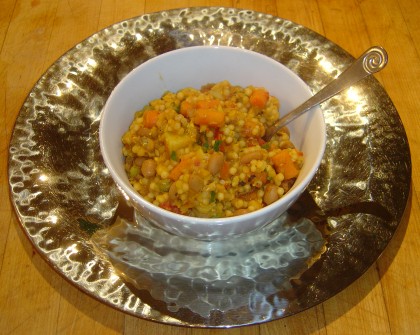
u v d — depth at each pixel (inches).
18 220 11.9
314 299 10.9
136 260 11.6
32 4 18.9
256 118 13.0
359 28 18.1
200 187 11.2
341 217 12.4
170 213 10.1
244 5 18.7
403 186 12.9
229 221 10.0
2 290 12.1
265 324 11.6
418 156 14.7
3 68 16.9
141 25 16.3
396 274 12.4
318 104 12.1
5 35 17.8
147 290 11.0
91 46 15.7
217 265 11.6
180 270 11.4
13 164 12.9
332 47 16.0
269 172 11.8
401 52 17.4
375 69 11.4
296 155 11.9
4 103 15.9
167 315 10.5
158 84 13.5
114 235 12.0
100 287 10.9
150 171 11.7
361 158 13.6
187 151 11.8
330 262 11.6
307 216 12.5
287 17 18.4
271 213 10.4
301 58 15.8
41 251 11.4
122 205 12.6
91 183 13.0
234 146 12.1
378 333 11.5
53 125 13.9
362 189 13.0
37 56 17.2
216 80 14.1
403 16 18.6
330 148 13.9
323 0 19.1
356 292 12.1
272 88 13.5
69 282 11.0
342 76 11.9
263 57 13.1
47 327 11.5
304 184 10.5
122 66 15.4
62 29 18.0
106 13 18.6
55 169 13.0
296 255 11.8
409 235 13.0
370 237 12.0
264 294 11.0
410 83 16.5
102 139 11.0
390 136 13.9
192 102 12.6
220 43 16.1
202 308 10.7
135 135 12.3
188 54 13.3
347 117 14.4
